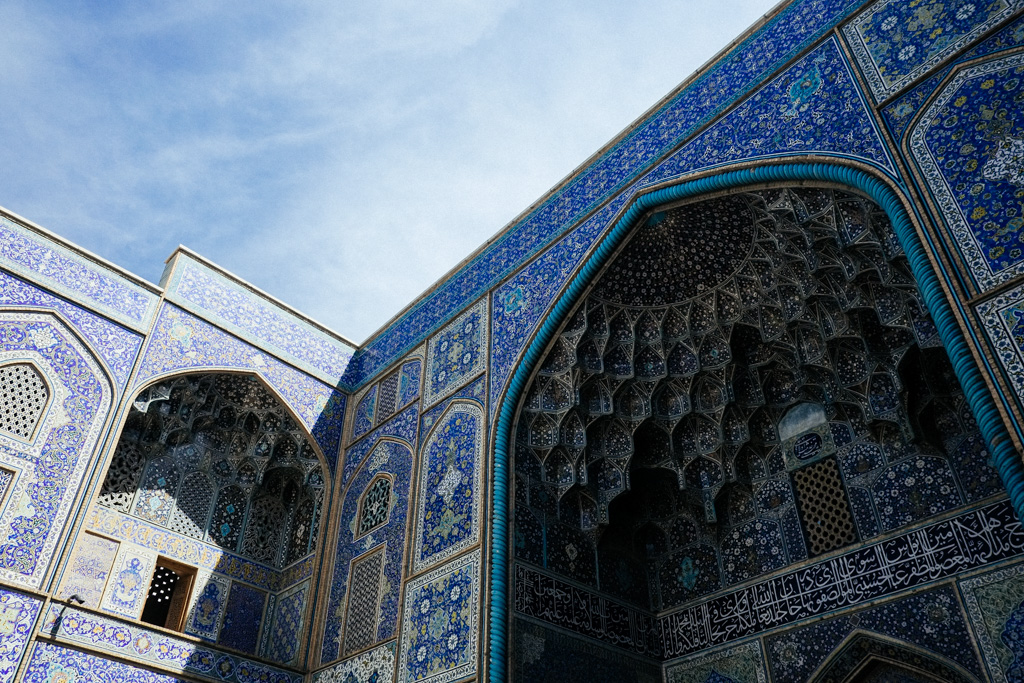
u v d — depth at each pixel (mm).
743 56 5629
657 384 6527
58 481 5984
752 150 5211
